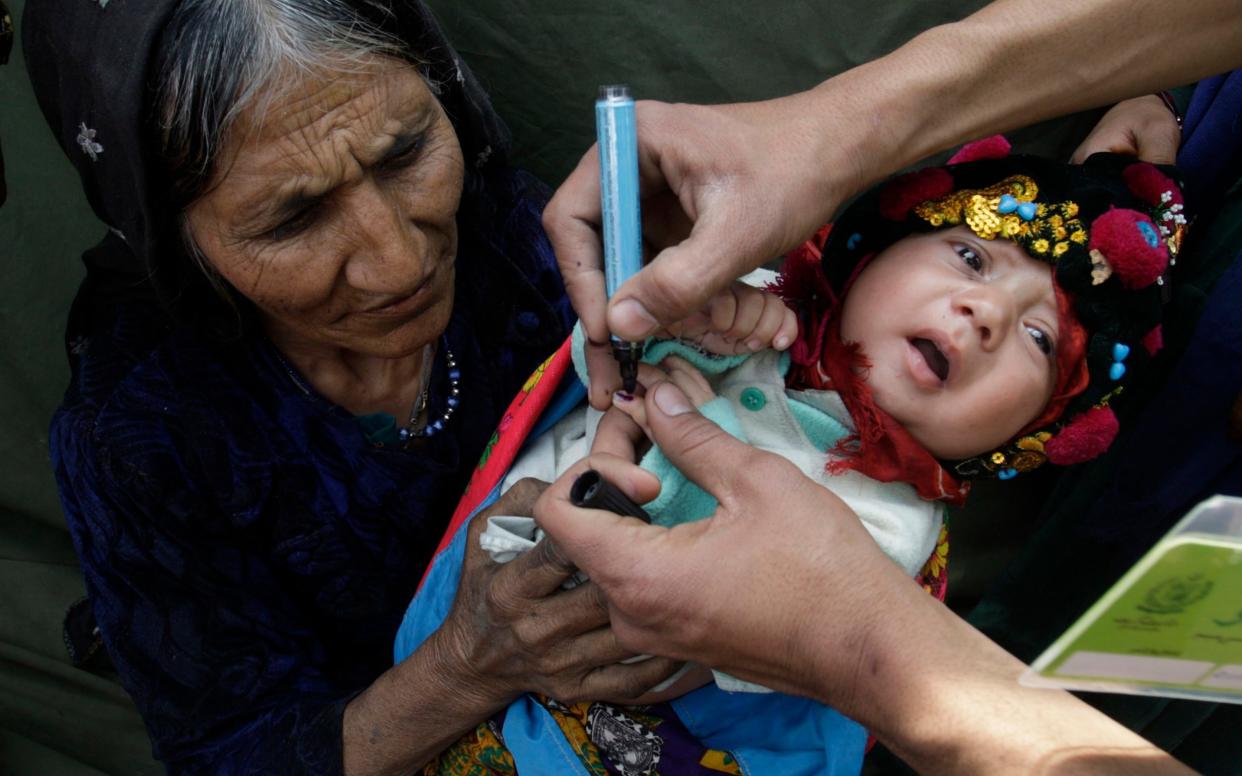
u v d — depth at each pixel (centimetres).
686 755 111
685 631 91
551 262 144
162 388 118
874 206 116
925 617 85
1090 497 149
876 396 111
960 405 107
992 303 104
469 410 139
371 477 126
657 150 95
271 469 121
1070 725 76
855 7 151
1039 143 160
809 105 97
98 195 109
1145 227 105
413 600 126
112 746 197
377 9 97
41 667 189
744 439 108
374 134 98
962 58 98
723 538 90
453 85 118
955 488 112
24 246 166
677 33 156
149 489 116
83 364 124
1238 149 124
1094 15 99
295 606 130
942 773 80
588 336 104
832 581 86
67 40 94
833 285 120
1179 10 99
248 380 122
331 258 103
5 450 178
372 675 142
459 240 137
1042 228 107
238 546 124
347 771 119
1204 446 124
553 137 170
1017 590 166
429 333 118
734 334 104
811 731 112
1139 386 137
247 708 124
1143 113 136
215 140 92
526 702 117
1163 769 72
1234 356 117
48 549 187
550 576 100
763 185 92
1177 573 58
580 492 97
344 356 127
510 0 156
